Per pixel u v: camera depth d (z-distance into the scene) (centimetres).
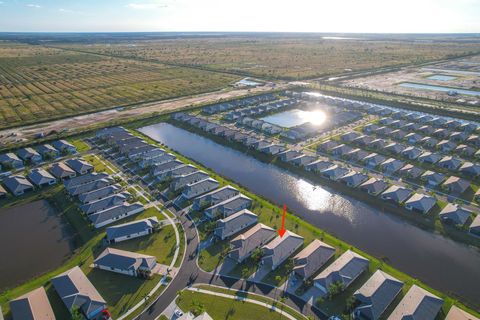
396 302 7231
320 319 6838
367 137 15650
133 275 7938
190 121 18825
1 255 8838
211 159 14775
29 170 13100
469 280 8075
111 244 9019
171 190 11575
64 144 14925
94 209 10275
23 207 10819
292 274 7994
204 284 7694
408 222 10169
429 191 11556
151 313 6981
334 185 12219
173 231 9531
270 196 11788
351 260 8062
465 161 13650
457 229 9662
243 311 6988
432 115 19662
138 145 15100
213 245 8975
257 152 15075
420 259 8750
